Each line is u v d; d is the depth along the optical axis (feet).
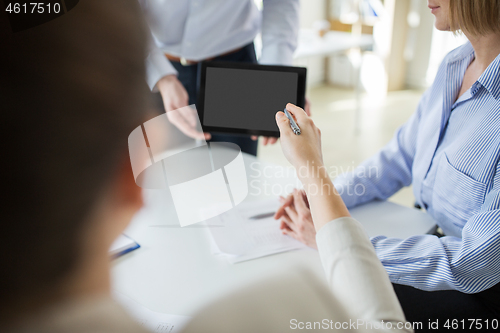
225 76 3.66
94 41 0.74
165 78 4.50
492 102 2.80
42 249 0.79
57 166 0.75
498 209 2.54
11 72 0.72
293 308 0.99
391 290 1.68
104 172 0.81
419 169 3.46
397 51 14.49
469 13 2.69
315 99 14.67
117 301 0.96
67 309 0.86
